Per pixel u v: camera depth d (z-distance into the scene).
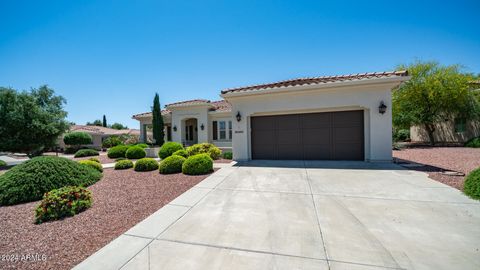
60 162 6.72
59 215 4.38
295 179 6.96
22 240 3.49
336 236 3.28
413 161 9.84
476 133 19.09
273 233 3.43
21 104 14.29
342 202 4.78
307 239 3.21
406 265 2.53
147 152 17.23
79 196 4.86
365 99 9.22
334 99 9.61
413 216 3.92
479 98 18.14
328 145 10.20
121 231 3.73
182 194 5.84
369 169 8.07
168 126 25.12
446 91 18.17
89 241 3.41
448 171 7.51
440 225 3.54
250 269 2.54
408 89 19.69
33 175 5.86
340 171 7.88
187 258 2.82
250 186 6.33
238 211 4.44
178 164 9.05
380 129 9.09
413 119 19.31
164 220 4.10
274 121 11.05
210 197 5.45
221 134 19.39
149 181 7.64
